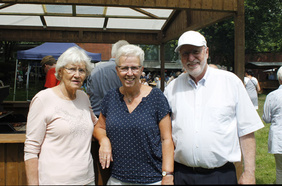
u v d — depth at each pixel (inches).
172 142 75.2
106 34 247.8
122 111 74.6
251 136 75.5
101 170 94.9
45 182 68.7
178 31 213.6
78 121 73.5
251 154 75.2
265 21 661.9
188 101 77.0
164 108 74.0
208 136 72.4
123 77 72.4
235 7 135.5
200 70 74.2
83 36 243.8
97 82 106.7
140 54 73.1
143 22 232.5
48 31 237.5
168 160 72.3
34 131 69.9
